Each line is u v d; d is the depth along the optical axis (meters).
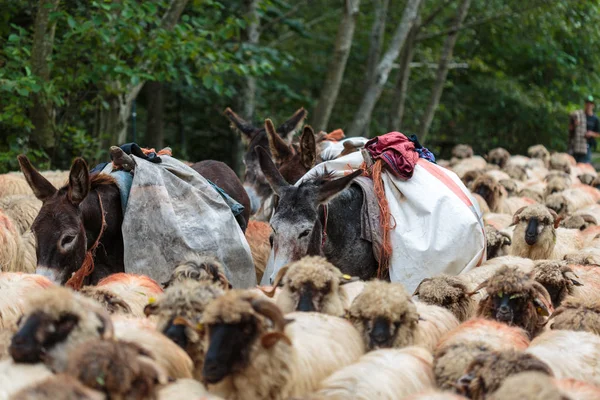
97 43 17.47
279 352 6.64
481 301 9.05
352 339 7.68
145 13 17.62
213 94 28.06
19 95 17.19
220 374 6.41
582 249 13.35
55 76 18.53
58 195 9.33
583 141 31.53
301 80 33.00
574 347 7.69
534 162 28.08
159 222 9.88
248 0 24.53
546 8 30.41
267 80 31.28
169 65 18.09
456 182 11.13
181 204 10.21
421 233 10.28
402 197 10.54
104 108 19.23
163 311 7.48
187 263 8.85
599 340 7.90
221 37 19.66
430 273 10.16
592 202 20.30
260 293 8.56
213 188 10.70
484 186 18.03
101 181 9.84
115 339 6.39
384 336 7.76
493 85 35.69
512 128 38.25
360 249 10.18
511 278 8.84
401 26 27.31
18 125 17.55
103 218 9.61
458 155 29.45
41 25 17.08
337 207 10.00
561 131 37.84
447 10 34.22
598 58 34.62
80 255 9.25
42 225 9.07
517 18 31.14
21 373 6.12
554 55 33.78
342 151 12.80
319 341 7.32
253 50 22.31
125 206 9.92
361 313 7.91
